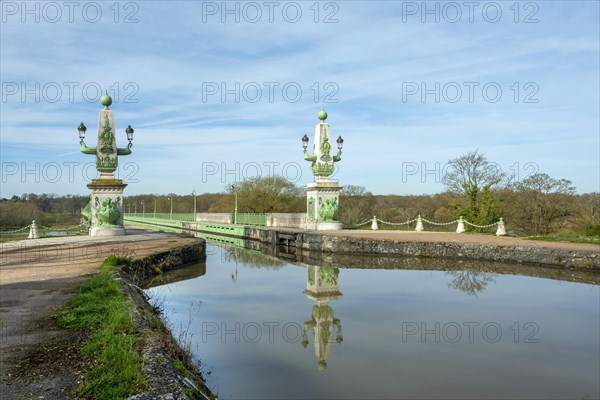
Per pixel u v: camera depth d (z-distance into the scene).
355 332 11.58
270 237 37.38
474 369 8.90
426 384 8.02
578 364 9.15
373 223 37.34
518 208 37.59
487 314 13.31
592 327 11.87
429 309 14.10
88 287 10.66
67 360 6.23
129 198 120.44
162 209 99.00
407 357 9.58
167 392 5.12
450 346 10.34
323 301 15.43
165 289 17.03
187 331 10.80
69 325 7.86
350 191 58.88
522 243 23.95
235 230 46.88
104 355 6.08
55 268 14.55
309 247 30.28
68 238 27.28
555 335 11.16
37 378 5.62
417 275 20.72
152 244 23.03
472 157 39.97
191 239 26.34
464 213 35.75
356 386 7.99
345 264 24.50
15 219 66.31
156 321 8.80
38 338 7.20
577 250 20.66
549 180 36.84
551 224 36.53
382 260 25.47
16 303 9.59
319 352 9.93
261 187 65.19
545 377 8.42
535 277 19.48
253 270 23.14
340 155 35.62
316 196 35.75
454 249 24.61
